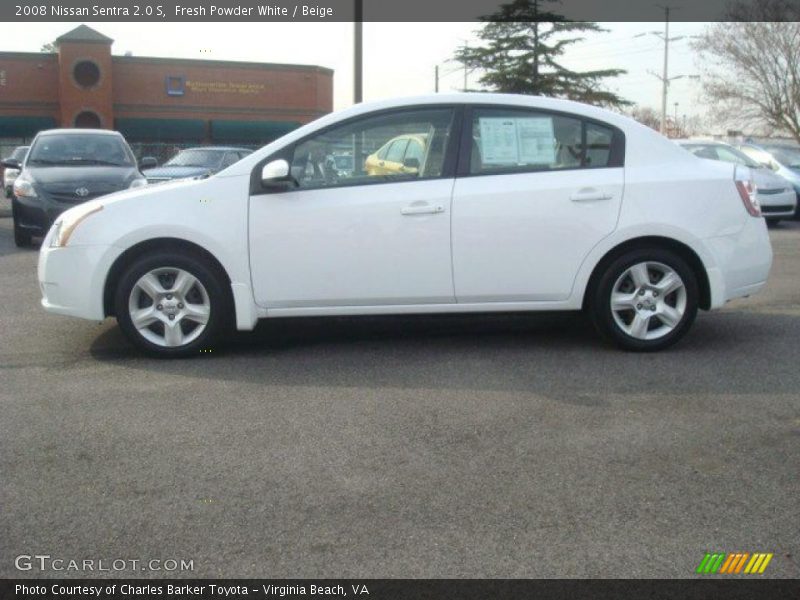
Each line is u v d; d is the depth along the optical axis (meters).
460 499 3.82
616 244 5.99
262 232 5.85
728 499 3.83
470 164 6.00
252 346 6.42
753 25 38.28
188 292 5.98
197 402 5.10
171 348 5.99
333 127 6.01
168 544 3.43
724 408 5.00
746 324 7.18
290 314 5.99
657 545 3.43
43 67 42.97
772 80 38.72
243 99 44.94
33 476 4.05
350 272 5.91
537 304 6.07
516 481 4.00
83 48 42.16
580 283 6.02
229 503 3.78
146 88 43.69
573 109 6.10
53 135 13.33
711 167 6.20
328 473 4.09
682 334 6.17
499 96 6.11
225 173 5.95
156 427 4.69
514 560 3.31
